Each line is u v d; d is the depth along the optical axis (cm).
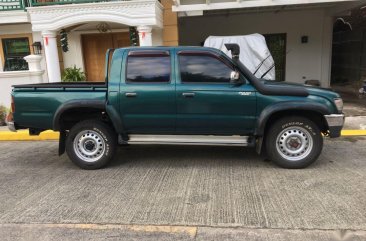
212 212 444
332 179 545
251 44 1036
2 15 1163
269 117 582
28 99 616
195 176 573
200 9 1059
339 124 583
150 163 648
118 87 598
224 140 606
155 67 599
